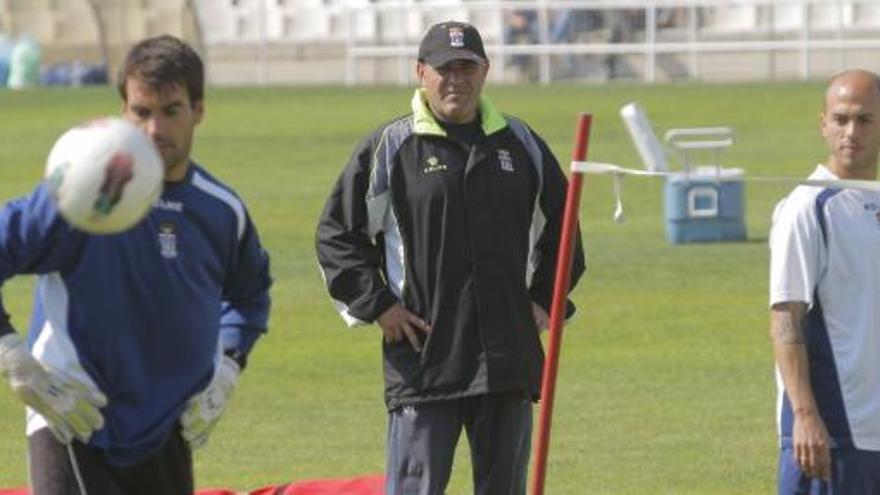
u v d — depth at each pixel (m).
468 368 31.86
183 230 26.08
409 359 32.09
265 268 27.61
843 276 28.33
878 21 162.12
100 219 24.16
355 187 32.22
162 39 25.88
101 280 25.66
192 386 26.47
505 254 31.92
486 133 32.00
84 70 167.00
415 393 32.06
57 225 25.30
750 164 99.75
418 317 32.09
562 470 43.12
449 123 32.03
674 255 73.00
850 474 28.47
